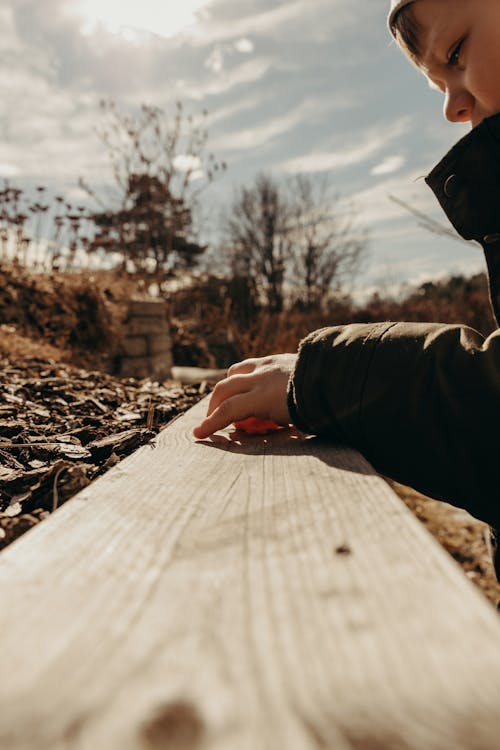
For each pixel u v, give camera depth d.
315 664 0.41
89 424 1.87
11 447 1.51
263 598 0.52
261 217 20.98
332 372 1.06
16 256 6.21
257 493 0.85
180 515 0.77
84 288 6.04
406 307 12.91
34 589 0.55
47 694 0.38
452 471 0.95
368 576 0.55
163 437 1.36
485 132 1.06
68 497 1.19
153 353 6.16
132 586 0.55
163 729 0.34
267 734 0.34
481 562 2.76
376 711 0.35
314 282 20.45
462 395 0.92
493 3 0.98
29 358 3.79
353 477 0.90
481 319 9.26
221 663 0.42
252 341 7.86
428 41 1.09
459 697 0.36
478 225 1.15
